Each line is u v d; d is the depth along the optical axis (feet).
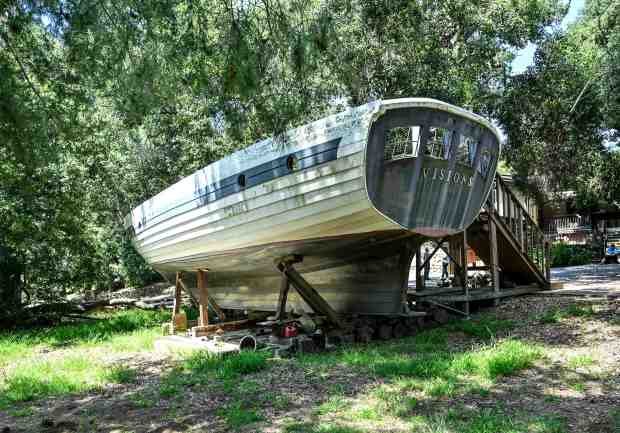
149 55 21.06
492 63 52.29
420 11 43.21
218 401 17.70
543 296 33.91
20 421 17.28
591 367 18.98
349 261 27.37
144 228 36.29
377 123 20.70
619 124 55.31
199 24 21.24
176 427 15.35
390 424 14.32
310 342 25.35
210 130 28.04
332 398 16.88
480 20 48.16
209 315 41.70
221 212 26.78
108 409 17.87
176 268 35.58
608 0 42.60
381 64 43.19
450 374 18.78
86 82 23.07
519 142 57.41
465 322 29.43
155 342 30.04
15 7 20.75
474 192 25.89
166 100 23.12
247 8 21.97
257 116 21.86
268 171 23.85
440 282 44.01
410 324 29.12
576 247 78.18
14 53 22.36
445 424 14.03
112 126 49.55
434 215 23.68
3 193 44.27
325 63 24.84
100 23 20.16
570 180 69.72
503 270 38.24
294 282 26.66
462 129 23.61
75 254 51.67
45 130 22.33
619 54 43.01
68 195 47.93
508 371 18.81
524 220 37.70
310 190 22.35
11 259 45.73
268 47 21.20
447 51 48.75
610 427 13.35
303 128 22.36
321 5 28.43
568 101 57.00
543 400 15.78
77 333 38.11
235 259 29.25
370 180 20.93
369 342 27.22
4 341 35.83
